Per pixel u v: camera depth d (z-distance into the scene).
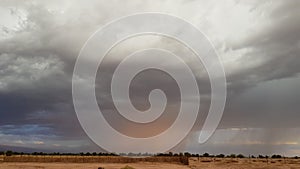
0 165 63.78
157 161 85.12
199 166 71.31
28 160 81.62
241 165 77.12
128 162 83.31
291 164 83.88
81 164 72.38
